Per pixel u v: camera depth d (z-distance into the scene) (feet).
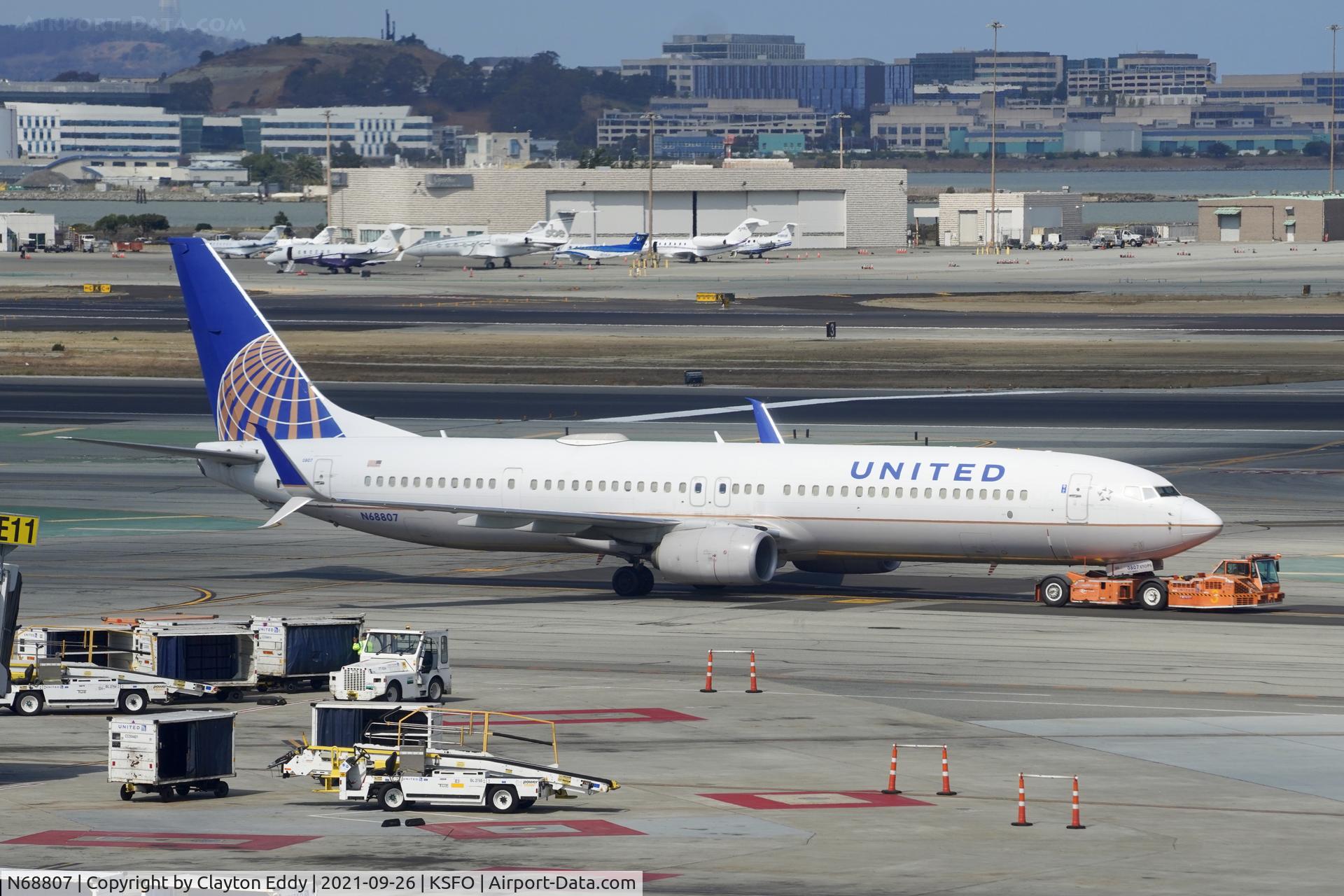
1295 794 457.27
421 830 416.67
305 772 456.04
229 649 599.57
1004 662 649.20
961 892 361.10
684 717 554.87
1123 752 508.12
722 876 373.20
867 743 518.78
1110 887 365.81
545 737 523.29
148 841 403.75
